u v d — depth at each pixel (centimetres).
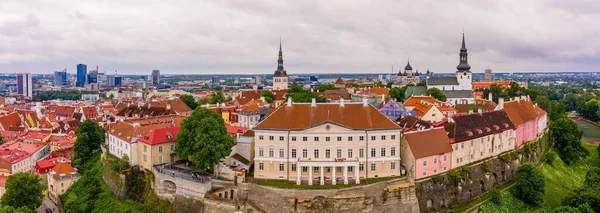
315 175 13500
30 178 14725
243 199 13162
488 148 16312
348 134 13375
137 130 16012
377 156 13575
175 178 13788
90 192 15462
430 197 13662
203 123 13712
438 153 14075
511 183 16325
